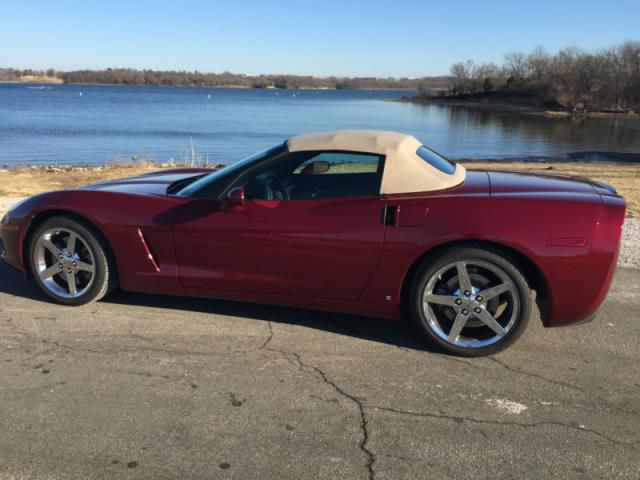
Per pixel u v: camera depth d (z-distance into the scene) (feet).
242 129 150.30
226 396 10.07
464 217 11.19
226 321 13.28
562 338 12.67
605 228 10.90
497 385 10.59
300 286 12.36
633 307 14.55
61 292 13.89
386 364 11.36
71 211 13.23
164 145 100.78
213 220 12.50
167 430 9.05
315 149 12.35
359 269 11.83
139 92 650.43
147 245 13.09
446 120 224.94
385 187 11.82
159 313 13.65
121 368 11.00
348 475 8.05
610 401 10.09
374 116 243.19
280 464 8.27
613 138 144.87
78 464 8.22
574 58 394.52
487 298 11.39
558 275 10.95
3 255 14.48
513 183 12.51
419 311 11.71
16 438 8.80
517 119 245.45
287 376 10.80
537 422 9.41
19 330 12.63
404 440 8.87
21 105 279.08
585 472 8.15
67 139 109.40
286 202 12.23
